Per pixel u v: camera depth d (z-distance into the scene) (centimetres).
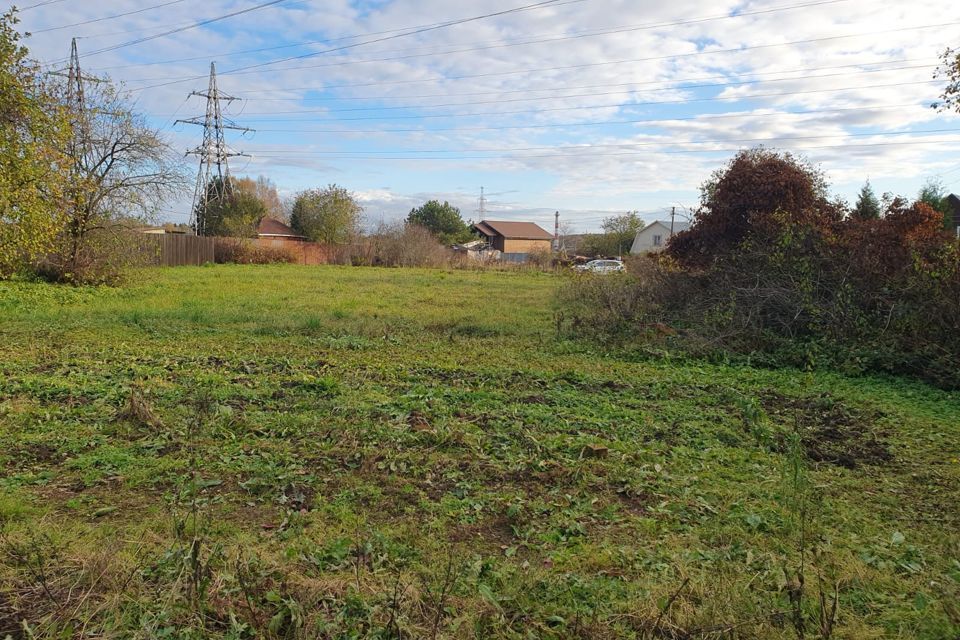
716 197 1441
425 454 516
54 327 1138
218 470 471
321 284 2161
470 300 1706
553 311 1477
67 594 300
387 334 1103
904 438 601
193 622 279
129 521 389
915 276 959
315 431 565
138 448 510
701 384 802
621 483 471
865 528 407
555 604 308
